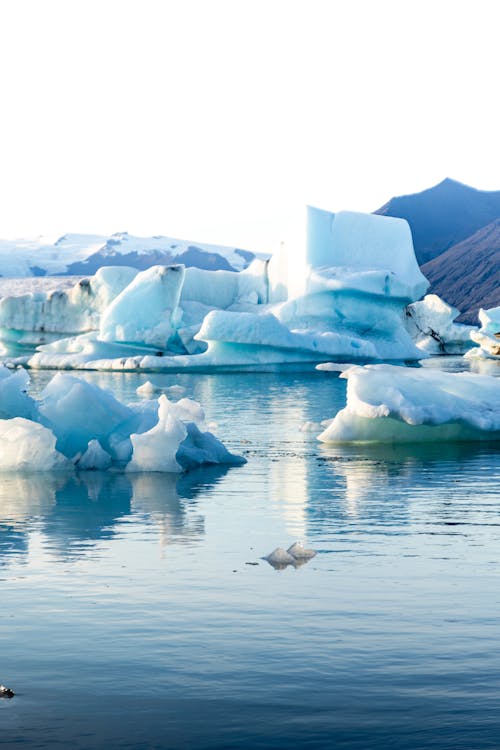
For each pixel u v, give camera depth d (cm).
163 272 5869
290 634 655
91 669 590
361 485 1380
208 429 2244
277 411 2773
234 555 911
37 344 6694
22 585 793
